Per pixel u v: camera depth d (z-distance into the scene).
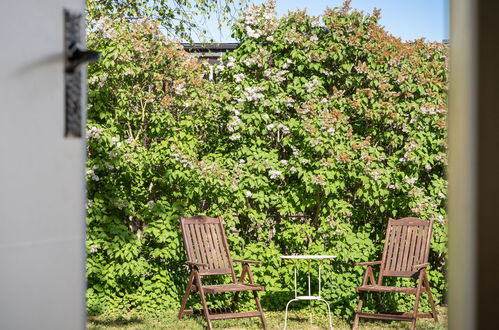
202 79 6.96
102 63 6.63
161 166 6.85
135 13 9.29
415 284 6.80
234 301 6.41
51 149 1.81
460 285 1.81
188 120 6.90
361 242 6.79
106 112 6.74
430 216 6.82
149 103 6.92
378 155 6.78
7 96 1.65
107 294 6.57
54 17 1.82
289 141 6.94
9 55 1.65
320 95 7.12
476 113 1.77
